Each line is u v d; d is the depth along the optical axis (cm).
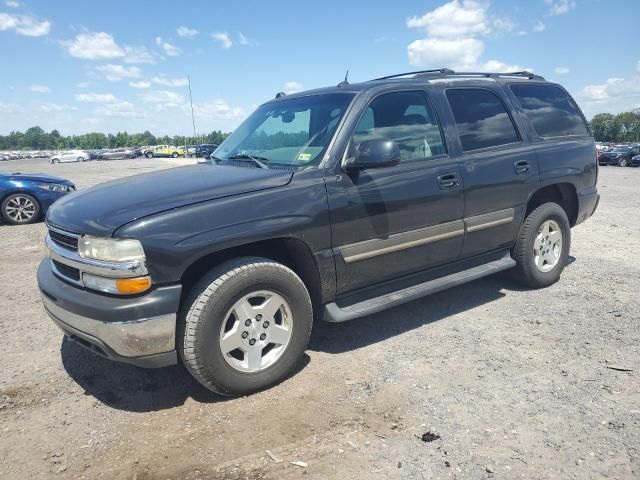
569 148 510
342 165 349
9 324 450
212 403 311
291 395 317
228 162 404
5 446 273
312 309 342
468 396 307
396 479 237
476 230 431
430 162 398
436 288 404
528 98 499
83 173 2789
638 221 862
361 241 357
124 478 245
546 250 502
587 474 236
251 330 312
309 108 400
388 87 391
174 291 283
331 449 261
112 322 276
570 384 318
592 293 486
